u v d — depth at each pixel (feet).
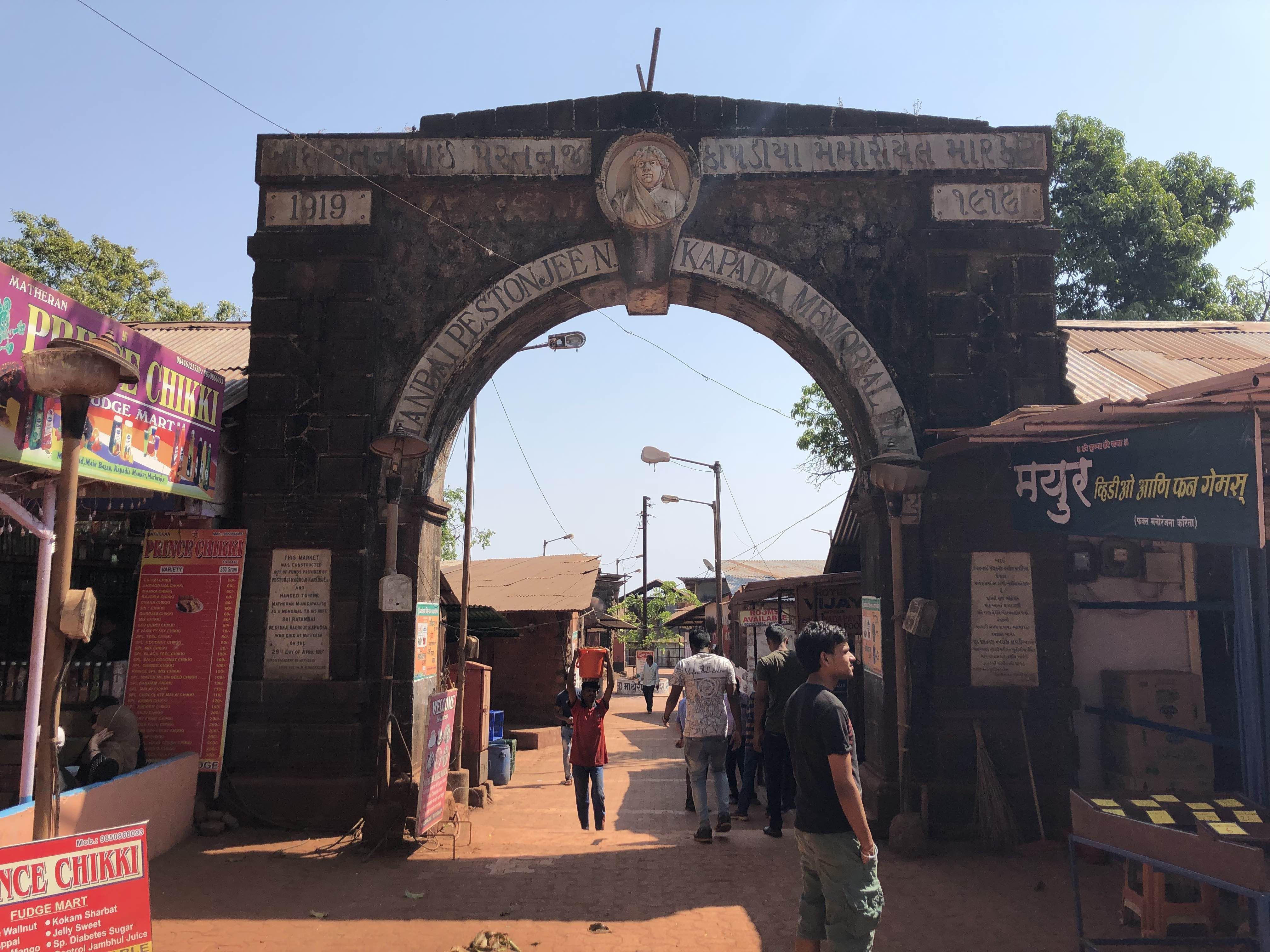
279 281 29.53
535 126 30.45
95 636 29.04
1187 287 66.80
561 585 78.18
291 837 25.86
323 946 17.31
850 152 29.99
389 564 26.40
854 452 31.37
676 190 29.84
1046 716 27.12
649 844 25.17
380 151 29.96
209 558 27.84
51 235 65.00
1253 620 18.83
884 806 26.68
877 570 28.84
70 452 14.75
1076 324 42.86
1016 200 29.91
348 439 28.68
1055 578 27.81
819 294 29.89
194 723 26.71
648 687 87.61
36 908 12.50
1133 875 17.89
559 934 17.97
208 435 27.02
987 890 21.31
